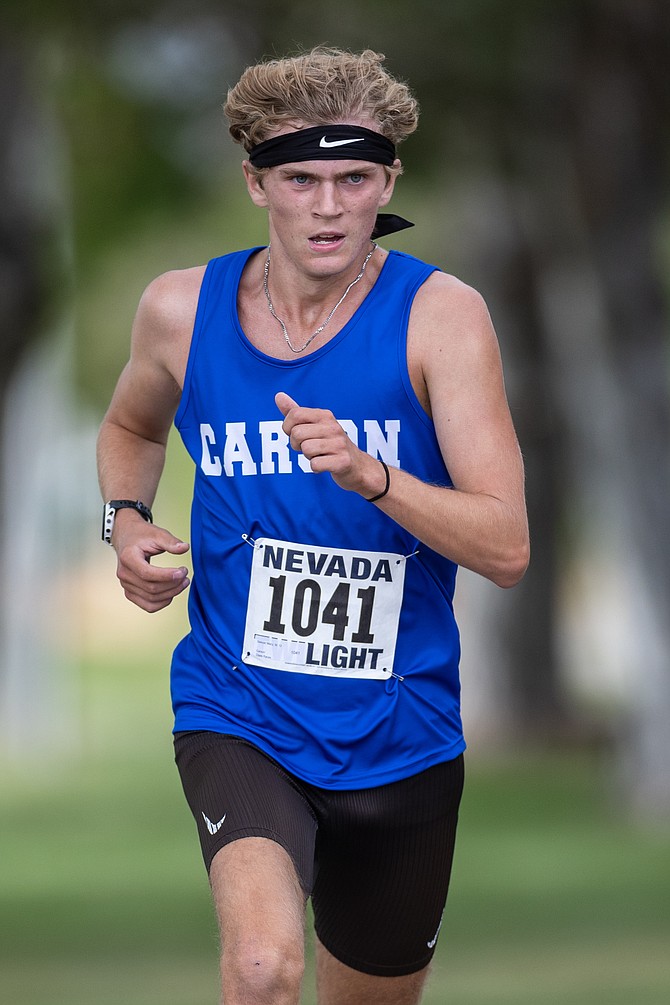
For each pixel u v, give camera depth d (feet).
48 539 297.53
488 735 254.06
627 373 166.81
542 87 146.41
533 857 143.74
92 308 240.12
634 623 170.09
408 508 36.45
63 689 304.50
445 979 84.48
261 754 39.37
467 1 135.85
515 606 254.68
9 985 82.74
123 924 106.22
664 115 154.30
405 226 39.78
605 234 163.12
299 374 38.81
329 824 39.96
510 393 237.45
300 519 39.11
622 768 173.58
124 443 43.83
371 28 137.08
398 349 38.40
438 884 41.45
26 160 173.06
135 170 174.70
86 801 199.62
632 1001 76.18
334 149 37.22
